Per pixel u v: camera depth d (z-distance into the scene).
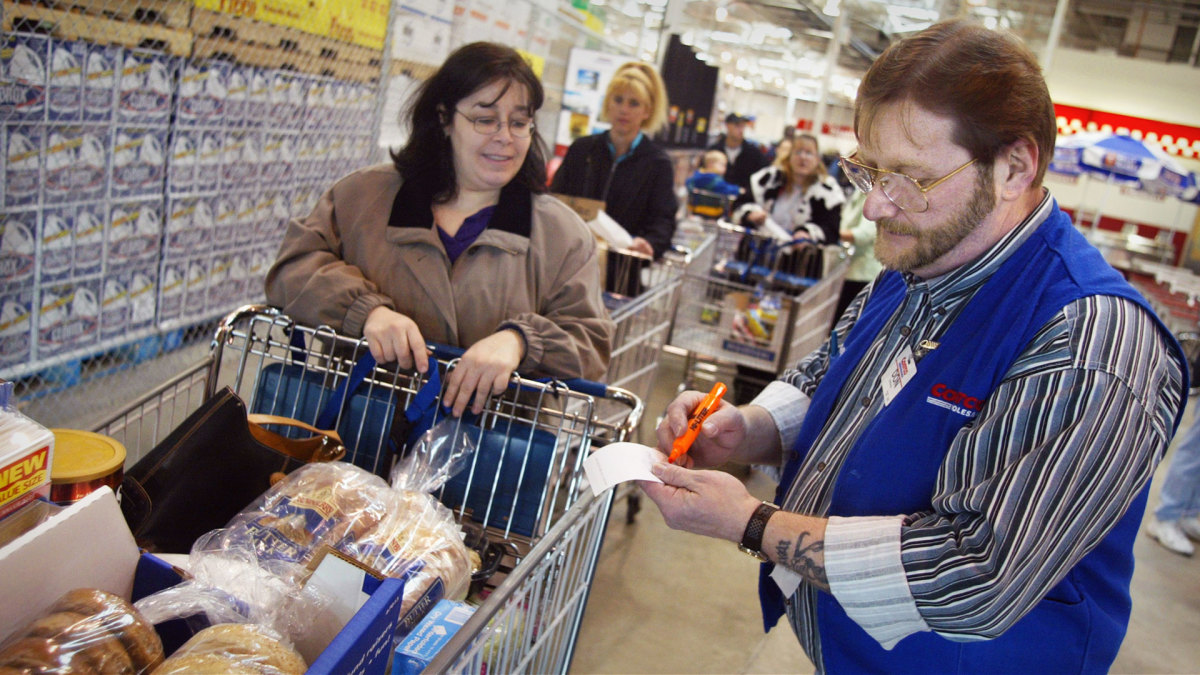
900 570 1.18
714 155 7.22
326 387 1.94
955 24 1.23
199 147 3.78
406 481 1.69
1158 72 13.76
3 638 0.95
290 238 2.09
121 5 3.23
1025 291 1.26
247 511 1.45
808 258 5.57
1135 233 15.23
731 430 1.66
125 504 1.44
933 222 1.22
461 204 2.13
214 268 4.06
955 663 1.31
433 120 2.04
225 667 0.97
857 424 1.42
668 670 2.90
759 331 4.77
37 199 3.05
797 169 5.77
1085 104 14.16
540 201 2.17
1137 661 3.45
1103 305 1.17
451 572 1.44
